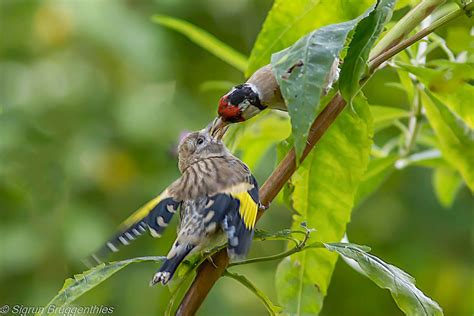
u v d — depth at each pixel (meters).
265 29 6.86
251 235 5.54
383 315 13.01
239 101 7.38
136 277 11.74
